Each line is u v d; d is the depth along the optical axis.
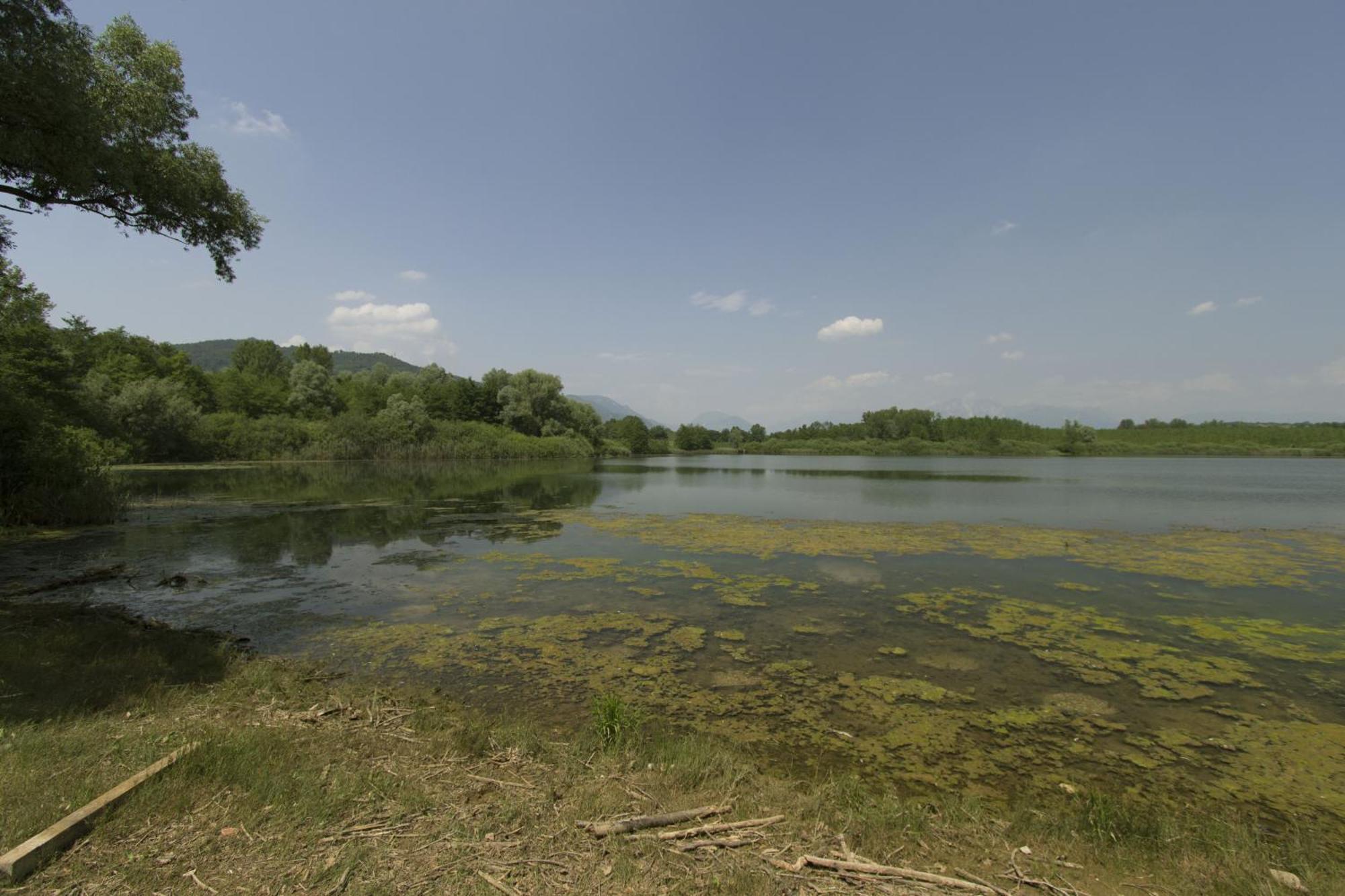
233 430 58.31
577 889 3.62
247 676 7.52
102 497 21.73
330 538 19.34
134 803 4.17
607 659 9.09
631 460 85.31
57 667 7.15
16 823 3.81
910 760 6.31
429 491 34.97
